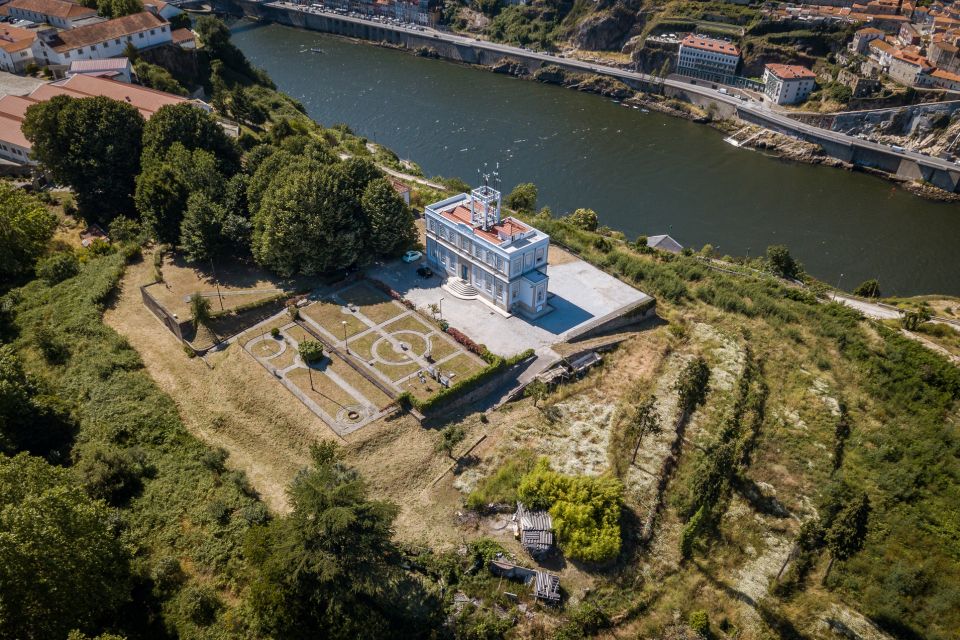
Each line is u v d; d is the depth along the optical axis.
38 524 57.12
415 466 81.44
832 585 73.31
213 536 71.12
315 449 76.75
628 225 182.25
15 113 154.75
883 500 83.31
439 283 114.00
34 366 92.94
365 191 114.44
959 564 75.75
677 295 116.75
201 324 99.31
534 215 154.25
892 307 134.12
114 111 127.50
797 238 179.12
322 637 63.84
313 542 62.84
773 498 81.94
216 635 63.72
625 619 67.44
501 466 81.62
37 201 128.12
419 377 91.88
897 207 196.75
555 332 103.00
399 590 67.88
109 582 62.44
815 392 98.06
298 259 107.81
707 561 74.06
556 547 72.94
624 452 83.94
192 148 126.31
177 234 115.19
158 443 82.50
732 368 99.25
